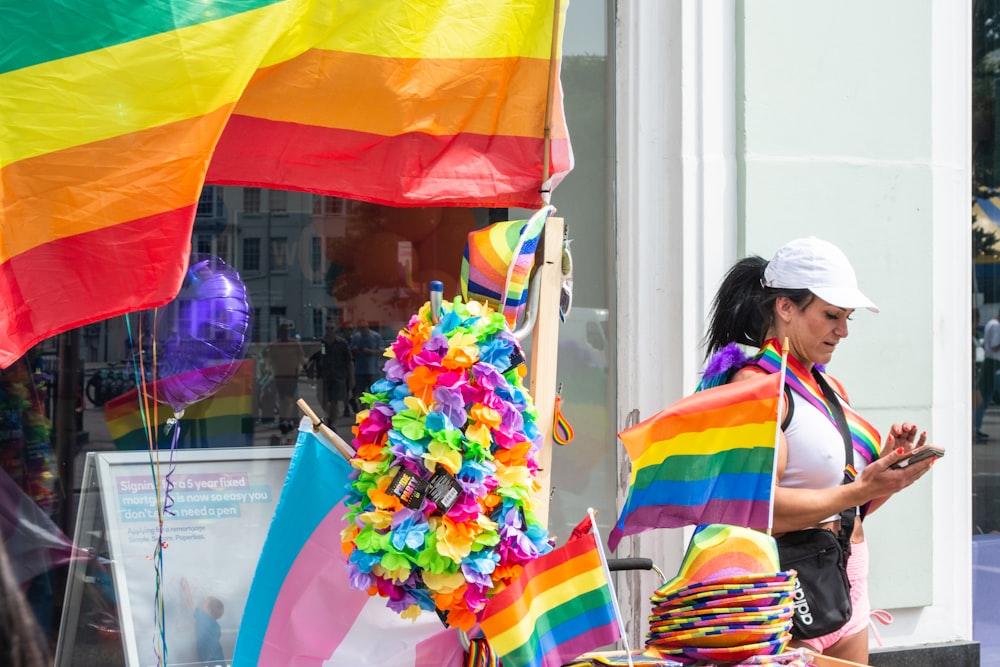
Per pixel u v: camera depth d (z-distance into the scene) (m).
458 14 2.37
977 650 3.82
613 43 3.57
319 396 3.31
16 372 2.96
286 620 2.19
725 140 3.55
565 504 3.56
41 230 2.00
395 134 2.39
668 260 3.55
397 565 1.95
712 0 3.50
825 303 2.61
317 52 2.29
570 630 2.07
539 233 2.31
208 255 2.92
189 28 2.03
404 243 3.37
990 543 4.27
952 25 3.79
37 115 1.98
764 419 2.31
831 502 2.43
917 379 3.77
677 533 3.48
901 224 3.74
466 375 2.03
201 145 2.06
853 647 2.81
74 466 3.01
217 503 2.93
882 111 3.70
